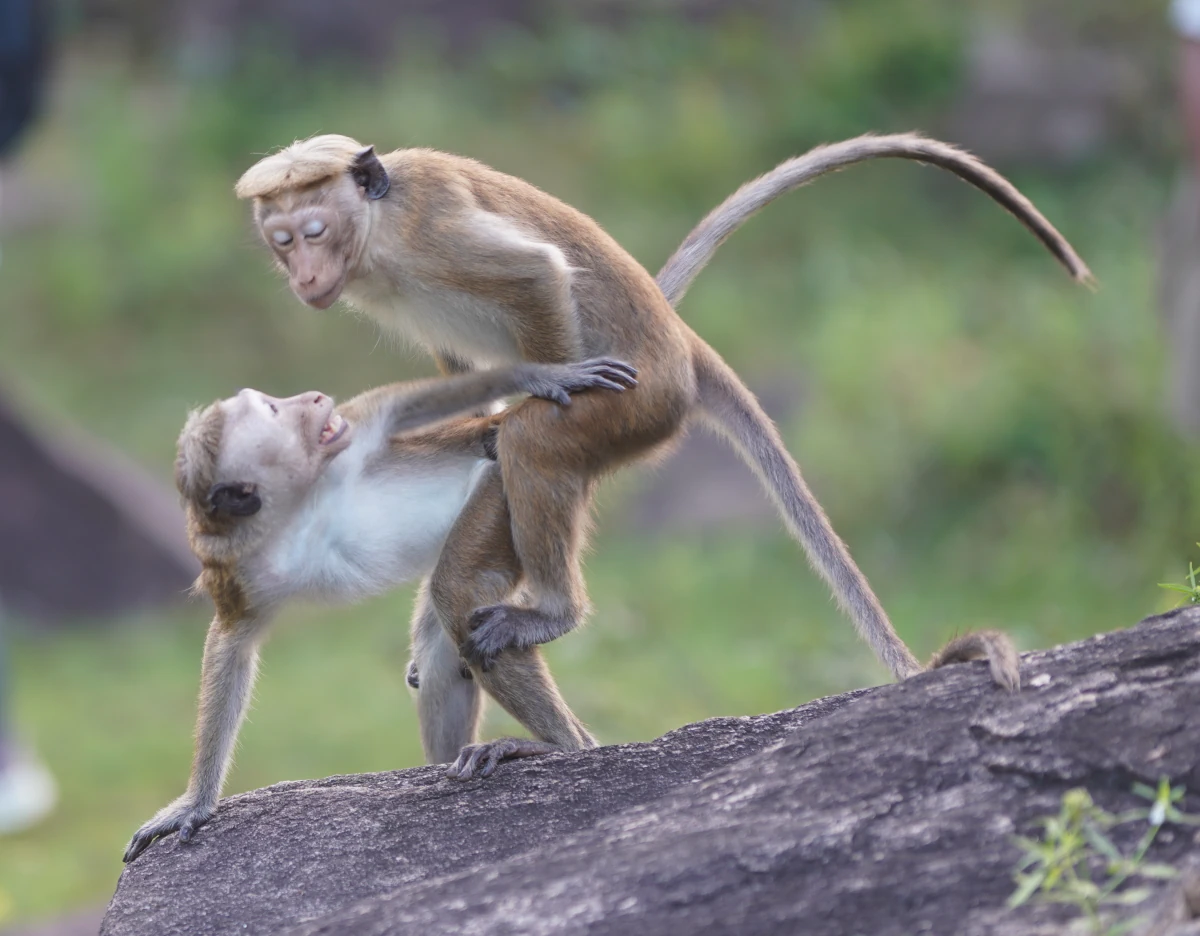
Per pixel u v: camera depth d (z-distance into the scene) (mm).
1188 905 3934
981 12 27109
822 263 22516
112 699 16438
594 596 16766
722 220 7133
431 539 6191
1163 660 4688
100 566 18375
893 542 16922
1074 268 7086
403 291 6250
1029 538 15859
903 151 7141
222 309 23219
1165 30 25922
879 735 4746
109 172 25375
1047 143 24875
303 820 5684
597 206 24562
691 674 14820
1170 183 23828
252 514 5789
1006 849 4281
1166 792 4133
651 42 27984
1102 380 17109
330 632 17594
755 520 18125
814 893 4285
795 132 25594
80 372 22406
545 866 4621
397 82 26734
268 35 27984
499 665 6035
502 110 26875
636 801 5473
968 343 18891
